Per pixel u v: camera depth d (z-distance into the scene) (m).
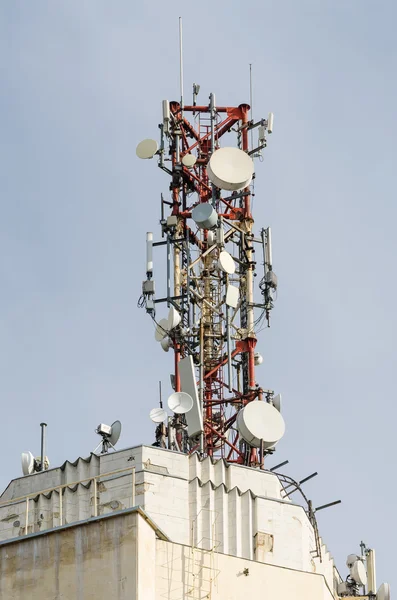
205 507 103.44
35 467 111.06
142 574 86.56
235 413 115.81
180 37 129.12
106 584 86.06
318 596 95.25
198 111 127.06
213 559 93.19
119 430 109.00
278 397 115.06
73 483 97.56
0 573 87.50
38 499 105.12
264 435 110.25
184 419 113.38
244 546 102.81
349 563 116.75
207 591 92.12
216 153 121.62
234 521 103.25
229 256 119.38
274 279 121.31
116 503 103.62
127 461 105.12
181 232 122.75
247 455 111.75
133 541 86.75
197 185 124.62
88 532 87.44
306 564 104.25
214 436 114.38
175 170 124.38
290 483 108.56
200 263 122.06
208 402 115.69
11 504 105.75
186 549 92.44
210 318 119.94
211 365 118.38
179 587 91.50
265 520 104.00
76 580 86.50
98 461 105.94
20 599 86.75
